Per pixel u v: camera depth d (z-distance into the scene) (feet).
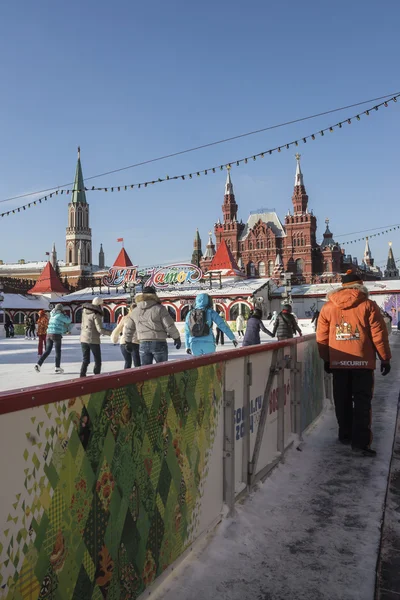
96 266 380.58
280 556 8.77
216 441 9.87
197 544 8.88
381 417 20.12
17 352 63.31
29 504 4.99
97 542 5.98
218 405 9.98
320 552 8.93
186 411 8.46
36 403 5.01
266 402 12.81
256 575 8.11
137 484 6.86
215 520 9.73
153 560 7.28
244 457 11.50
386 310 153.48
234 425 10.71
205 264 299.58
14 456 4.82
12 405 4.71
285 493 11.88
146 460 7.09
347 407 16.39
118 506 6.40
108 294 167.22
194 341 22.44
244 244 286.87
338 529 9.88
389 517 10.66
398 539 9.68
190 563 8.32
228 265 175.52
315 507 11.00
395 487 12.51
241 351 11.00
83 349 31.07
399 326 127.75
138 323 22.81
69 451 5.55
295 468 13.83
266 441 13.29
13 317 161.68
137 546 6.84
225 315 149.38
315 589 7.75
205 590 7.60
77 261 369.91
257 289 151.43
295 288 173.17
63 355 57.52
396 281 158.92
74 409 5.64
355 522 10.21
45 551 5.18
